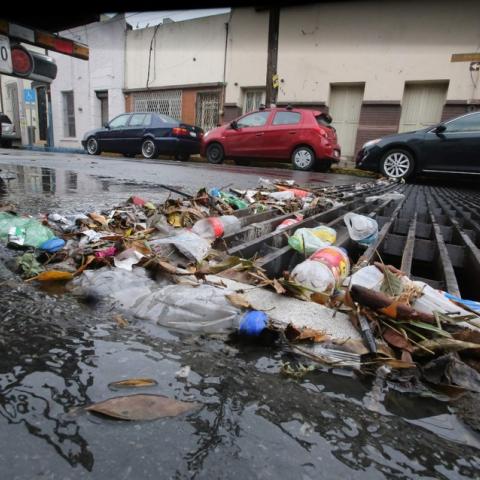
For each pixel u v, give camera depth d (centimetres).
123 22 1625
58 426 61
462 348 85
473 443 65
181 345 90
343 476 56
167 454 57
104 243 161
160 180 527
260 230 223
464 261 205
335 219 268
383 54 1174
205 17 1439
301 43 1275
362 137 1238
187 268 142
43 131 2028
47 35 362
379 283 114
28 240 159
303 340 93
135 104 1694
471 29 1065
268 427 64
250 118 1019
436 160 721
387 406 73
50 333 92
